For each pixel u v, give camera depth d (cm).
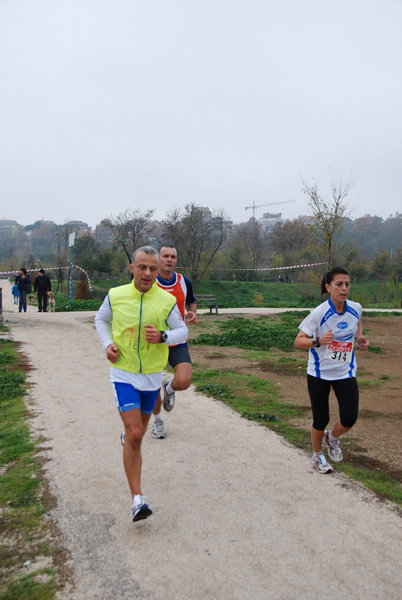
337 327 436
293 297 5134
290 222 7550
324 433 477
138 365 384
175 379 465
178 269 4662
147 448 510
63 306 2377
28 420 596
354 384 443
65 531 353
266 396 735
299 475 446
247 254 6662
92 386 762
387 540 342
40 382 784
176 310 404
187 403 682
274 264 6216
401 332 1602
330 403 712
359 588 292
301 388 798
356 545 335
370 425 603
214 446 516
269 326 1609
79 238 6562
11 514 379
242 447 514
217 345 1240
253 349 1192
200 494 408
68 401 679
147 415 409
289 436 551
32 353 1036
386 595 286
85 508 385
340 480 436
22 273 2114
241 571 306
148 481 432
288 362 1022
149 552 327
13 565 317
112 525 361
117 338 385
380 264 5912
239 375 879
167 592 288
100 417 610
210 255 5053
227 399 707
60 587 294
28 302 2941
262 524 361
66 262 5566
